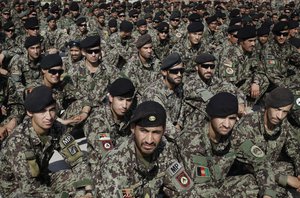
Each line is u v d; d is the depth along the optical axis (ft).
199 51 28.73
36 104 11.46
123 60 31.99
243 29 23.80
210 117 11.45
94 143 13.47
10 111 18.42
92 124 13.87
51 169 17.25
